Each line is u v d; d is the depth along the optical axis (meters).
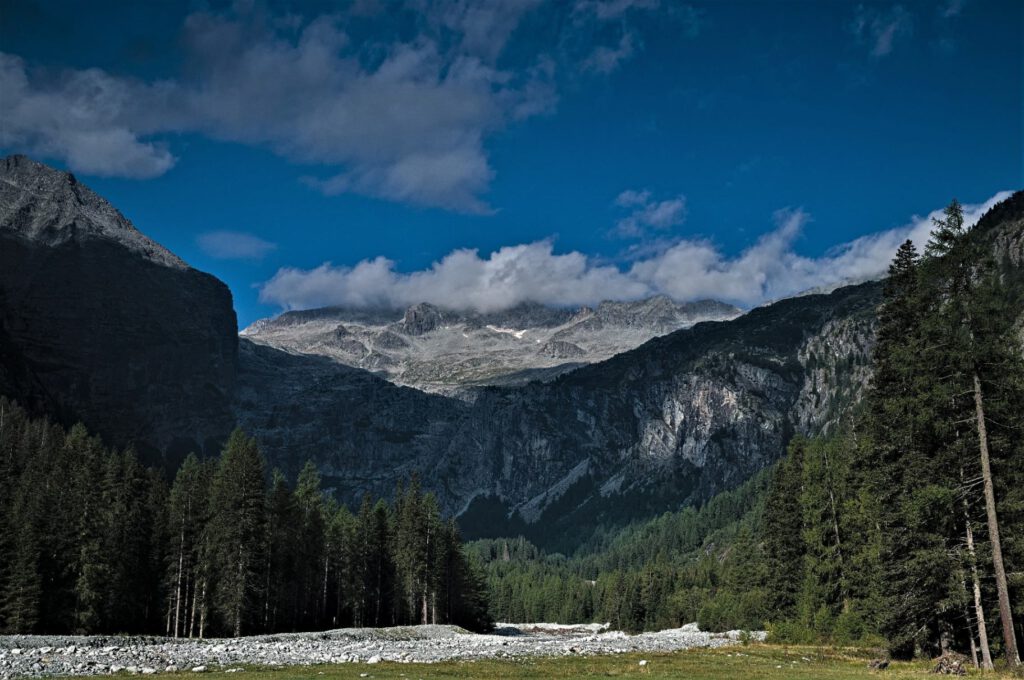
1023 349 41.62
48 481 109.56
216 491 105.81
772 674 45.47
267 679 43.12
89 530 96.00
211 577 102.56
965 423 44.25
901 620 51.59
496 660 63.41
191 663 55.41
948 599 44.84
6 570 89.12
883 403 51.25
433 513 147.12
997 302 41.84
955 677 40.25
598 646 87.50
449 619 159.50
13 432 151.12
